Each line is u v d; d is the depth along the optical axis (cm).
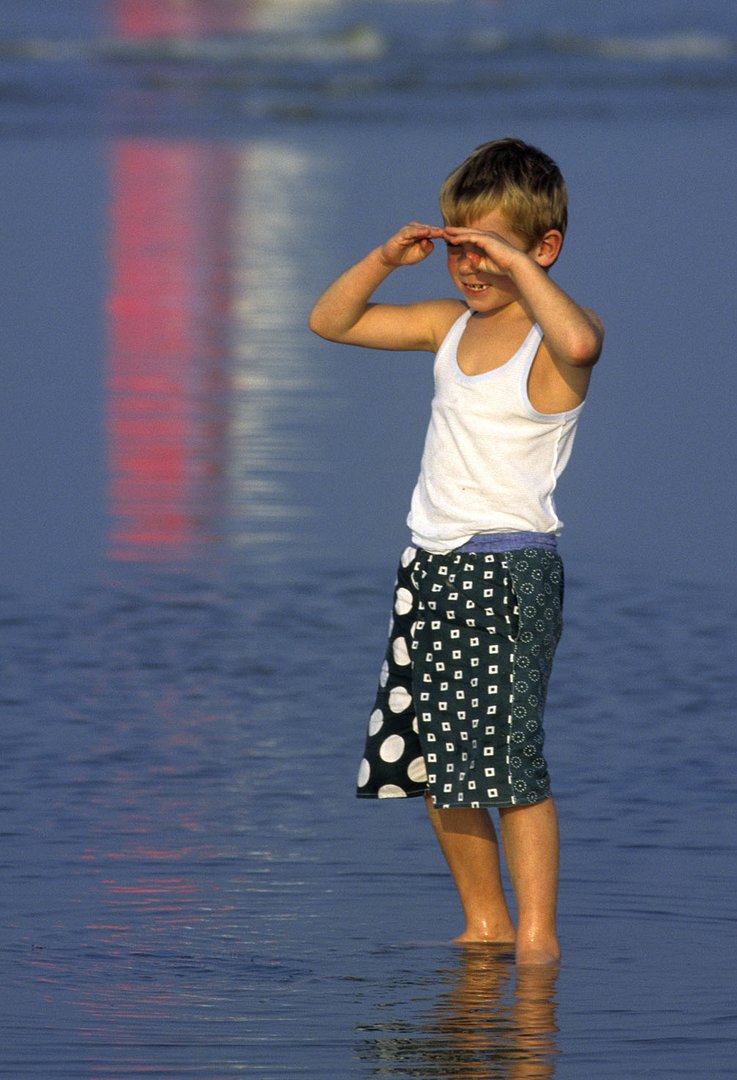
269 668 2255
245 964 1375
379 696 1484
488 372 1432
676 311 4766
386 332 1537
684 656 2319
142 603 2538
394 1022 1252
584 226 6075
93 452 3462
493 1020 1256
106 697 2128
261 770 1873
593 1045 1206
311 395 3953
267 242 5962
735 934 1449
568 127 9162
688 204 6556
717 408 3791
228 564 2738
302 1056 1186
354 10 18488
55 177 7512
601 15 17475
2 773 1845
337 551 2817
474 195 1466
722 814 1741
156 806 1753
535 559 1423
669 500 3131
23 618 2458
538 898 1406
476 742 1414
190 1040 1214
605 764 1900
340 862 1619
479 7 18500
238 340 4553
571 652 2341
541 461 1436
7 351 4438
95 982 1330
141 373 4181
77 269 5559
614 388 3969
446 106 10325
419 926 1476
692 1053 1192
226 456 3422
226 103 10512
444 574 1430
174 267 5553
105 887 1538
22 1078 1143
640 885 1555
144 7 18062
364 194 6981
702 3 18212
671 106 10294
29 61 12606
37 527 2942
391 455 3434
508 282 1456
